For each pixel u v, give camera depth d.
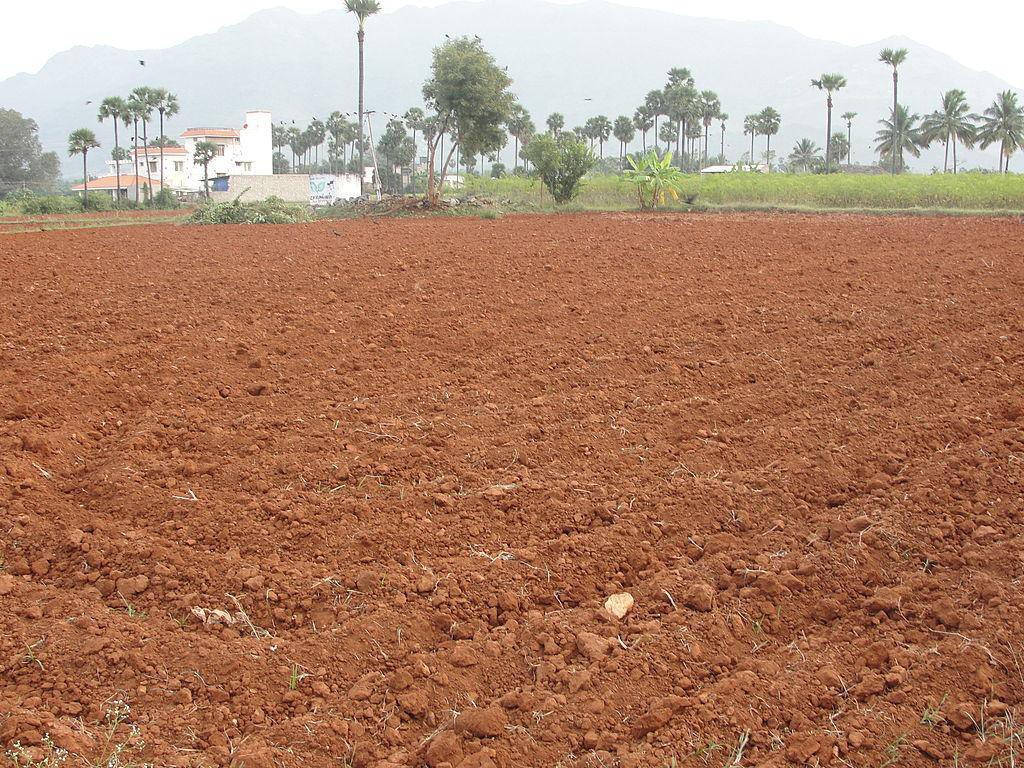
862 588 4.21
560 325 9.52
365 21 54.56
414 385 7.32
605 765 3.01
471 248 16.47
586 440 6.08
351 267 13.66
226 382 7.25
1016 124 84.88
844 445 5.93
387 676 3.51
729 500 5.10
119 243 18.00
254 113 96.06
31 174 101.06
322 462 5.59
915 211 26.92
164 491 5.09
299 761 3.02
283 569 4.30
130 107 71.19
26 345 8.27
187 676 3.45
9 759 2.87
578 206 32.78
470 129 32.88
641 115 113.06
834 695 3.38
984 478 5.29
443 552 4.55
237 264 14.04
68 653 3.51
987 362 7.98
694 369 7.84
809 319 9.72
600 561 4.47
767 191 31.73
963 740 3.12
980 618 3.83
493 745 3.13
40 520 4.64
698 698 3.35
